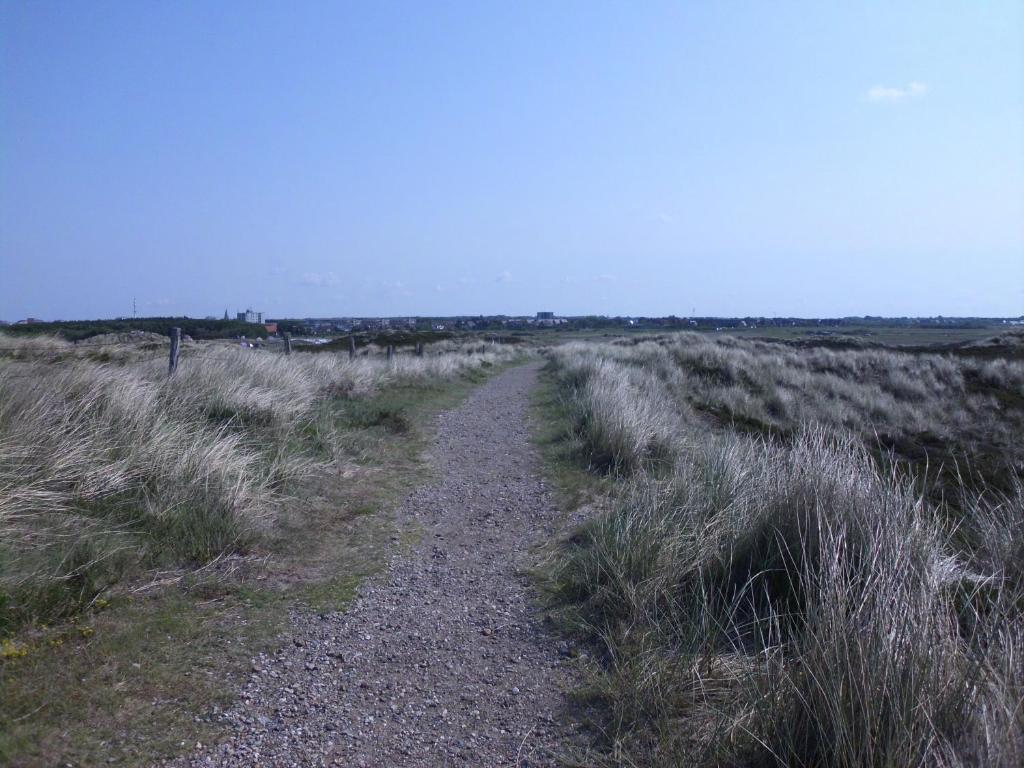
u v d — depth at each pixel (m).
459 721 3.91
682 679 4.05
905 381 24.34
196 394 9.48
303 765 3.48
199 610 5.01
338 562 6.30
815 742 3.22
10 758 3.25
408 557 6.52
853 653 3.25
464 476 9.73
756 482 6.23
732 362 26.44
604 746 3.68
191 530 5.98
